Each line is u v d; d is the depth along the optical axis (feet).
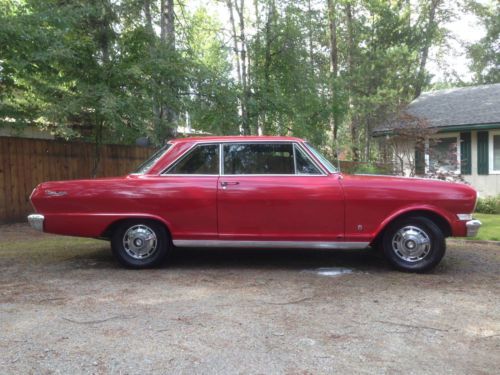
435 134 47.83
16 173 33.63
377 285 17.02
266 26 46.11
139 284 17.02
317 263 20.67
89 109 32.76
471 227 18.31
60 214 18.97
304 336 12.10
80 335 12.09
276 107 41.29
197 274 18.58
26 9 31.12
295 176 18.84
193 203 18.75
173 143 19.72
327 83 48.01
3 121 32.89
